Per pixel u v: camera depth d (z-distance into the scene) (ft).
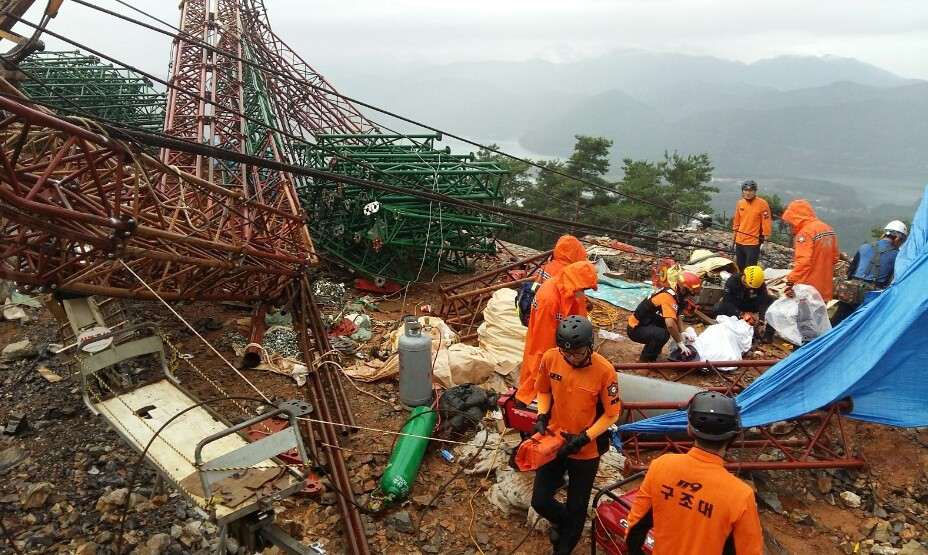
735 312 31.50
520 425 18.44
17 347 26.11
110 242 19.54
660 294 26.91
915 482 19.57
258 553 15.51
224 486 14.33
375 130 57.52
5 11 23.06
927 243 22.85
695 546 9.86
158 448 16.14
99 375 20.29
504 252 50.80
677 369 25.68
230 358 27.89
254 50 72.49
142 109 74.95
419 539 17.51
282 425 21.99
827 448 20.72
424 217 37.45
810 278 29.04
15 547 15.75
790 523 18.38
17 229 20.54
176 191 29.91
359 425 22.86
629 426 20.86
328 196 42.04
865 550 17.37
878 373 19.29
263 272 29.81
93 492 18.39
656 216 130.41
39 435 20.89
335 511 18.30
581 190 139.33
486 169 40.98
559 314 18.07
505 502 18.51
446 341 27.78
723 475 9.85
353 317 32.68
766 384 20.75
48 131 20.51
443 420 22.59
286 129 59.77
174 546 16.48
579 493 14.89
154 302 32.55
